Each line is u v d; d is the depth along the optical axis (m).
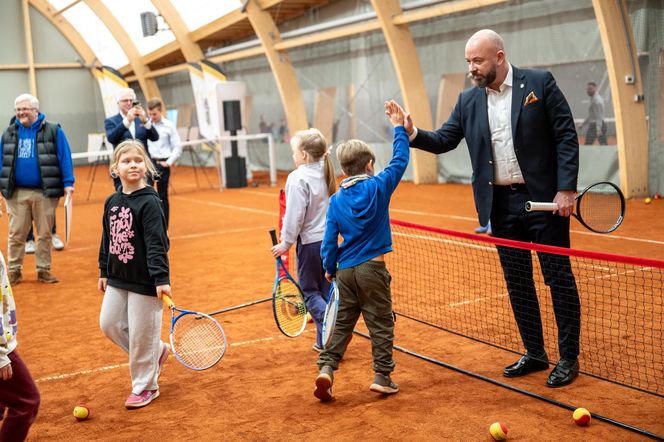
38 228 7.69
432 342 5.09
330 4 20.31
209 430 3.77
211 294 6.93
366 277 3.98
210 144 21.17
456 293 6.39
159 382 4.54
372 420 3.78
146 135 8.73
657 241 8.48
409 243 8.99
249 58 24.88
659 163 12.62
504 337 5.11
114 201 4.06
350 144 4.11
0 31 31.27
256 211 13.62
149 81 31.30
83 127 33.56
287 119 21.30
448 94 16.64
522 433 3.53
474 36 4.16
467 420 3.72
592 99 13.39
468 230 9.87
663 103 12.40
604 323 5.27
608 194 4.27
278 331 5.57
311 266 4.72
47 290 7.41
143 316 4.06
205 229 11.52
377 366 4.06
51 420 4.00
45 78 32.56
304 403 4.08
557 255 4.20
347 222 4.01
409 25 17.36
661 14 12.16
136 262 4.00
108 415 4.04
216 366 4.79
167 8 24.95
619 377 4.21
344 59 19.92
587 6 13.23
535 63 14.52
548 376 4.34
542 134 4.16
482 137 4.32
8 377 2.95
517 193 4.33
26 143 7.46
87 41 32.88
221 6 22.70
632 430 3.51
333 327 3.85
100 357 5.13
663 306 5.61
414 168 17.42
